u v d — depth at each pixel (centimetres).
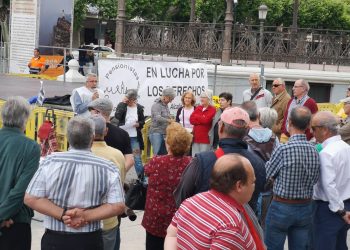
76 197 415
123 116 998
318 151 569
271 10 3772
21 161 467
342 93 1662
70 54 2200
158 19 3822
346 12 4184
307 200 543
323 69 1698
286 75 1619
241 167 332
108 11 4078
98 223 432
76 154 420
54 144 895
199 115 1016
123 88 1110
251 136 575
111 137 598
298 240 552
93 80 952
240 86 1603
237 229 317
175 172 512
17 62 2223
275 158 538
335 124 559
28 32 2159
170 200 514
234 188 331
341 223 568
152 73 1155
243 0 3547
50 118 1016
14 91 1583
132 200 554
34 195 416
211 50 1748
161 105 1045
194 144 1024
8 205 457
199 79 1241
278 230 547
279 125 972
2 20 3353
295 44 1761
